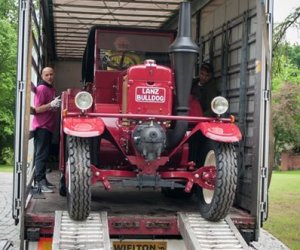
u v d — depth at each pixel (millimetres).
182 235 5992
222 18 8250
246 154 6891
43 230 5918
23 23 5938
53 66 14492
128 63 7594
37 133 7641
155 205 6992
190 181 6133
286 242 9586
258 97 6371
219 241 5727
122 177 6047
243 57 7074
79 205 5715
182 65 6062
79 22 11102
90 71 8078
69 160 5770
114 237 6016
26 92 5906
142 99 6004
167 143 6125
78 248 5363
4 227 10000
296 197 14984
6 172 21594
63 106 6977
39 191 7598
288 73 26453
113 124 6152
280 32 11242
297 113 25047
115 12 10219
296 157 29906
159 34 7672
